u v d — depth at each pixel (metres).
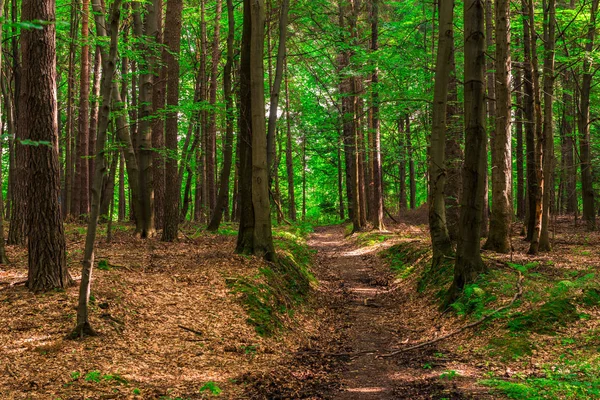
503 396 6.10
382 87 19.59
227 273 11.85
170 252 14.22
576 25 17.53
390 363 8.41
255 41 13.16
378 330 10.84
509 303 9.69
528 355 7.87
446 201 16.73
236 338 9.10
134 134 22.36
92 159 24.44
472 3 10.95
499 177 13.89
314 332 10.95
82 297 7.86
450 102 16.53
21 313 8.33
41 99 8.99
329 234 30.73
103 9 17.33
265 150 13.66
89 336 7.87
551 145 13.75
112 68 7.45
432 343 9.51
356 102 25.00
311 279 15.59
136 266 11.99
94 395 5.94
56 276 9.39
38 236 9.27
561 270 11.66
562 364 7.28
